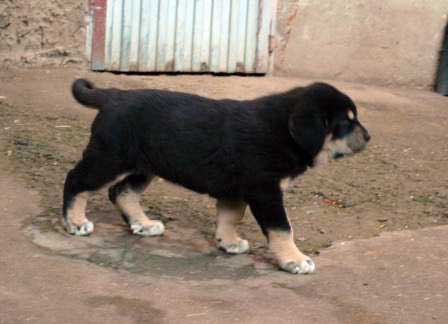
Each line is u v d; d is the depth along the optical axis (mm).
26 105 3814
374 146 3648
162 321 2330
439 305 2443
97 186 2691
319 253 2713
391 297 2475
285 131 2551
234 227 2713
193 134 2605
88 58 4371
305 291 2492
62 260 2586
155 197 3059
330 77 4754
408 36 4781
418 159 3529
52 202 2943
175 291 2461
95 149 2668
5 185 3045
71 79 4199
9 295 2402
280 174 2570
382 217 2984
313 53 4703
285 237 2592
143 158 2672
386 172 3367
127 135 2650
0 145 3367
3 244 2648
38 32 4305
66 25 4320
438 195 3162
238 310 2385
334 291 2496
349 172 3352
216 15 4488
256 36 4582
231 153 2574
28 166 3211
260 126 2562
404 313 2406
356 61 4766
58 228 2770
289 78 4648
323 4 4648
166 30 4426
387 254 2701
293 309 2400
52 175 3148
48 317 2326
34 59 4316
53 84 4113
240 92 4203
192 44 4484
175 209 2980
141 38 4402
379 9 4719
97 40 4352
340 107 2576
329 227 2902
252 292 2473
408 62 4816
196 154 2607
